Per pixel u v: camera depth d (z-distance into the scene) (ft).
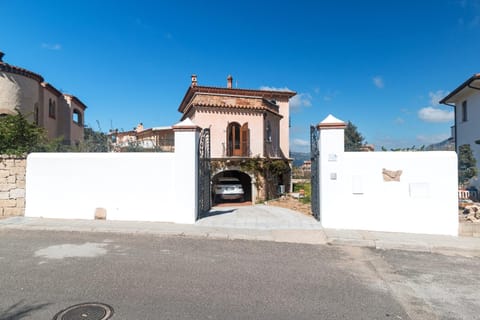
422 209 25.48
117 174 29.94
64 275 16.03
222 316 11.96
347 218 26.71
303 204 43.62
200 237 24.79
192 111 59.00
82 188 30.30
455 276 16.94
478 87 52.34
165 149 54.60
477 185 50.01
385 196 26.05
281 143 78.95
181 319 11.64
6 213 31.01
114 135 63.46
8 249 20.79
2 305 12.63
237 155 57.06
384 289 15.03
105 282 15.17
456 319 12.20
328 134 26.99
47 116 67.10
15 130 35.06
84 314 11.91
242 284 15.24
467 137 58.08
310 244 23.13
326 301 13.55
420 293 14.64
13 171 31.04
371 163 26.35
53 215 30.53
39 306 12.55
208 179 36.63
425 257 20.43
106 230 26.11
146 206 29.55
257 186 53.42
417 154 25.63
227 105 55.88
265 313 12.29
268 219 30.68
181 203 28.89
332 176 26.94
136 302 13.03
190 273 16.63
